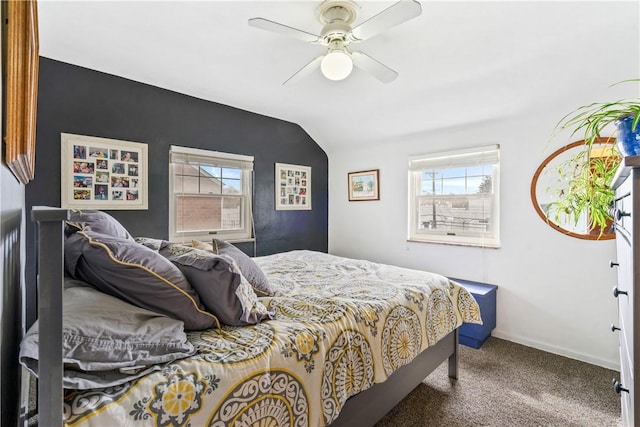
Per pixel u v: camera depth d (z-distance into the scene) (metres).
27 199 2.17
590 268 2.39
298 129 3.95
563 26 1.75
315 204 4.18
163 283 1.08
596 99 2.28
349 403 1.34
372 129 3.57
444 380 2.13
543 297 2.61
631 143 0.88
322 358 1.18
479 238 3.03
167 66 2.37
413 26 1.76
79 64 2.34
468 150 3.04
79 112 2.38
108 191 2.51
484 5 1.59
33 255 2.18
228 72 2.46
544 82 2.31
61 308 0.65
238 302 1.20
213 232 3.21
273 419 1.00
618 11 1.62
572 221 2.45
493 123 2.87
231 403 0.90
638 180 0.76
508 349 2.62
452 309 2.03
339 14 1.62
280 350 1.08
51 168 2.27
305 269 2.37
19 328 1.27
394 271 2.30
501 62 2.17
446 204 3.27
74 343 0.81
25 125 0.71
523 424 1.69
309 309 1.44
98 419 0.72
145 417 0.77
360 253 4.01
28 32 0.70
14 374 1.01
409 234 3.56
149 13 1.71
